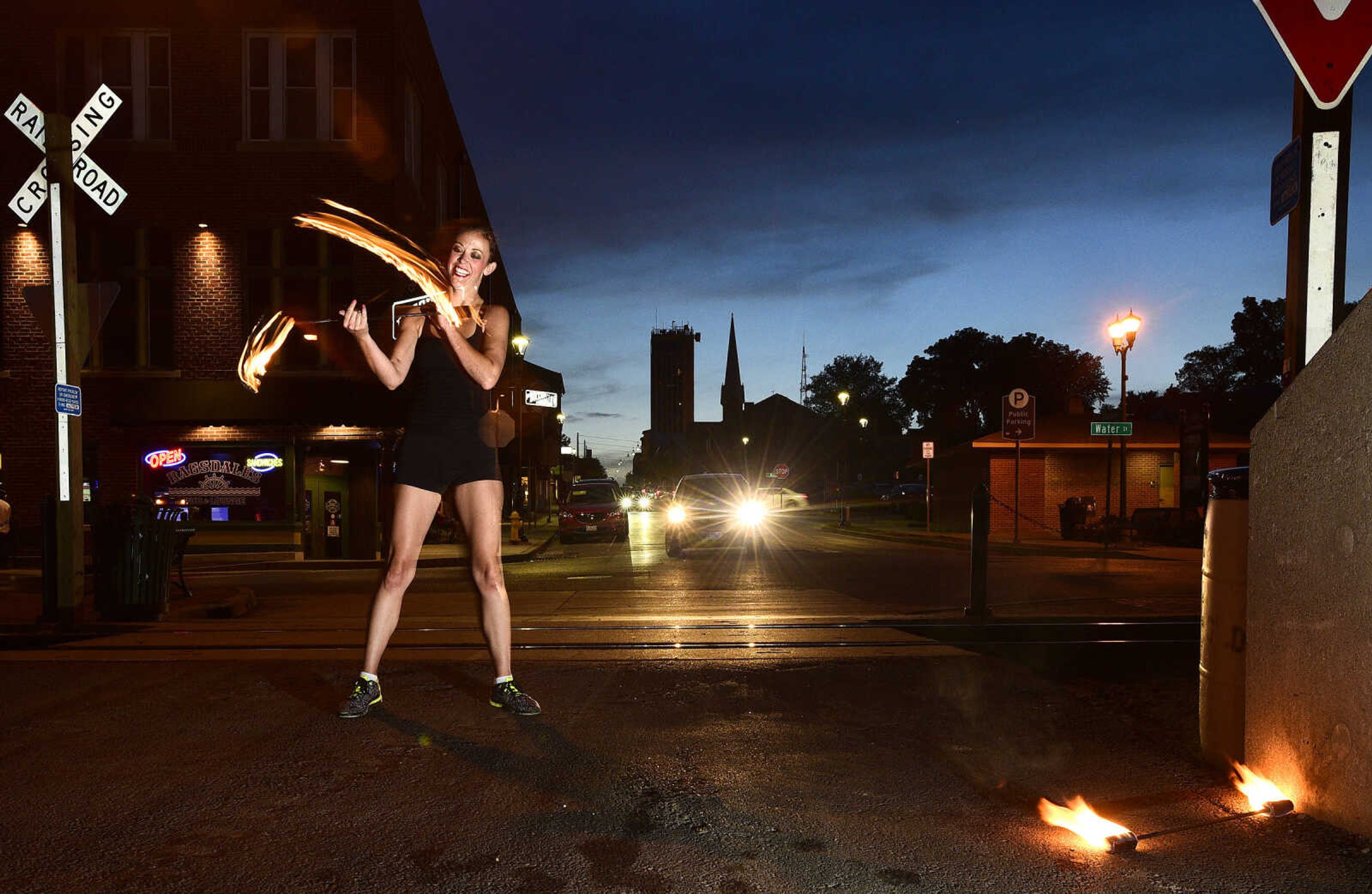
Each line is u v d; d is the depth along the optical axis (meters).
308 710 4.32
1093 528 22.48
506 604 4.32
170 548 7.77
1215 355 63.00
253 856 2.66
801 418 106.12
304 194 18.23
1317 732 2.87
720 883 2.49
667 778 3.36
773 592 10.45
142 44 18.28
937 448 59.19
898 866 2.59
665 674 5.18
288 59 18.38
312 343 18.22
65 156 7.12
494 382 4.02
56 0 17.95
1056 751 3.69
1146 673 5.20
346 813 3.00
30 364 18.22
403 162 18.89
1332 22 3.51
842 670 5.28
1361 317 2.62
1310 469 2.87
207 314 18.22
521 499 37.06
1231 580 3.39
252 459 18.11
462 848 2.72
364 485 18.97
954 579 12.07
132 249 18.38
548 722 4.12
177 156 18.22
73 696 4.63
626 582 12.19
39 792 3.21
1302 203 3.54
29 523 18.11
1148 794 3.17
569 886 2.47
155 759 3.57
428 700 4.53
